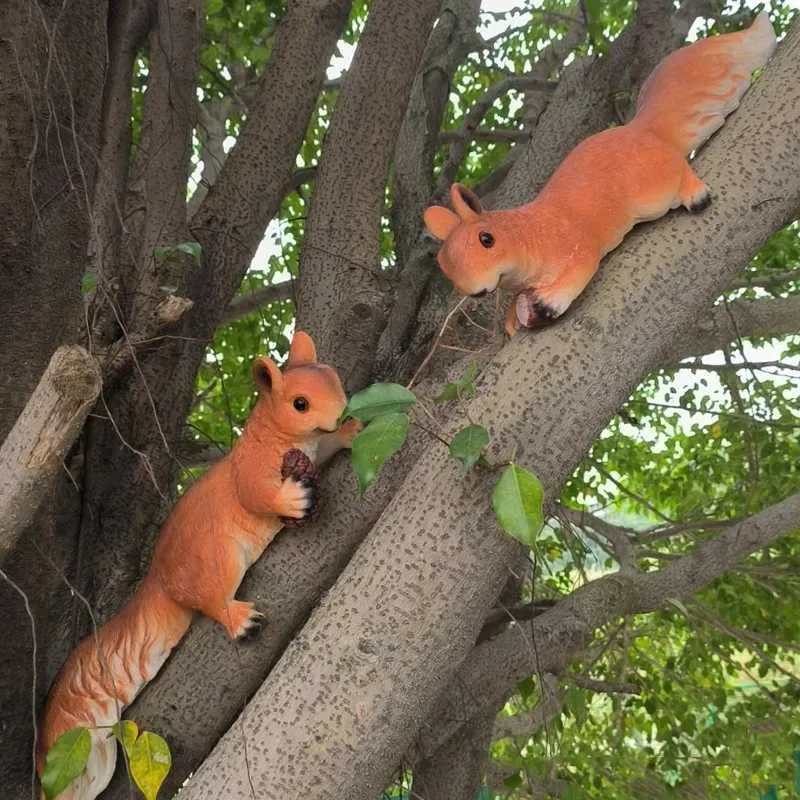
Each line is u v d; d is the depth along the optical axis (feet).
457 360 7.72
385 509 6.07
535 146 10.90
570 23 15.98
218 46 15.29
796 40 6.48
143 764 5.90
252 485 6.18
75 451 8.93
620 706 16.83
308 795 5.48
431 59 13.62
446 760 11.25
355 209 10.17
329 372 6.16
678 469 19.47
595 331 5.82
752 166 6.14
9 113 7.00
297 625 6.67
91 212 7.71
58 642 8.52
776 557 16.60
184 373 9.88
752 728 15.96
